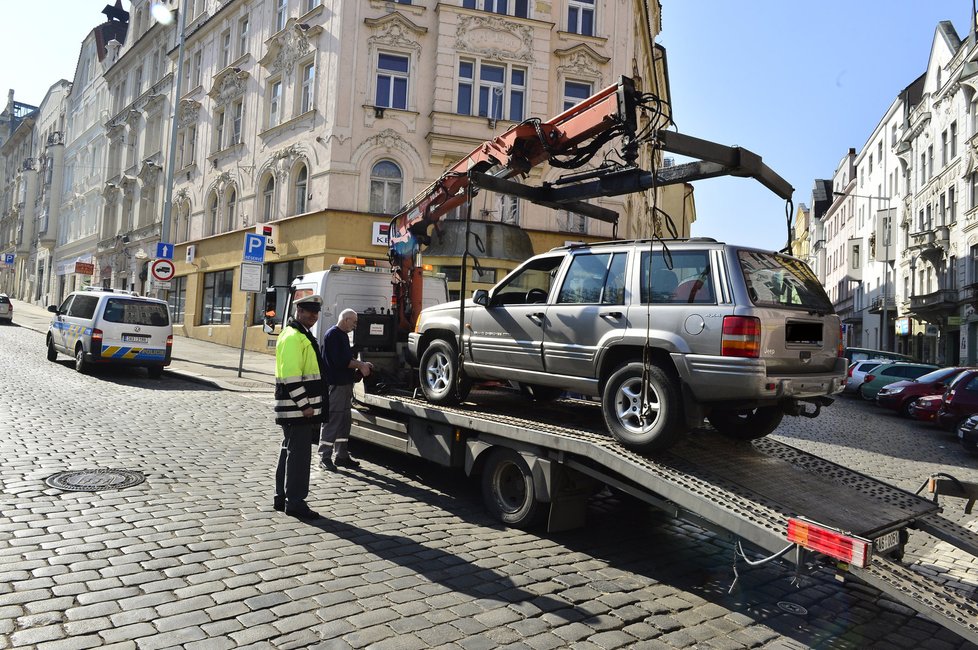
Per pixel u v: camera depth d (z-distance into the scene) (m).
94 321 13.94
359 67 20.53
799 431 13.23
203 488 6.27
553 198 6.57
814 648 3.83
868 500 5.02
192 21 30.62
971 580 5.22
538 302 6.28
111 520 5.18
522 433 5.50
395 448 7.00
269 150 23.64
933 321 34.03
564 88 21.50
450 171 7.79
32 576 4.05
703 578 4.81
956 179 31.34
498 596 4.23
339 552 4.83
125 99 38.66
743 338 4.68
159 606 3.77
